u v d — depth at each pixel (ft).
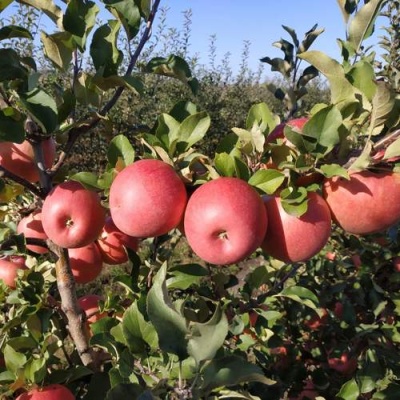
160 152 1.48
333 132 1.40
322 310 2.89
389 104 1.35
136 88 1.63
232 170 1.44
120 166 1.54
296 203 1.38
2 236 2.02
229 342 2.22
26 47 7.23
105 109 1.76
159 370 1.47
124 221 1.40
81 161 8.80
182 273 1.79
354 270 3.16
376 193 1.42
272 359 2.67
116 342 1.65
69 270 1.87
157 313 1.17
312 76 2.12
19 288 1.90
